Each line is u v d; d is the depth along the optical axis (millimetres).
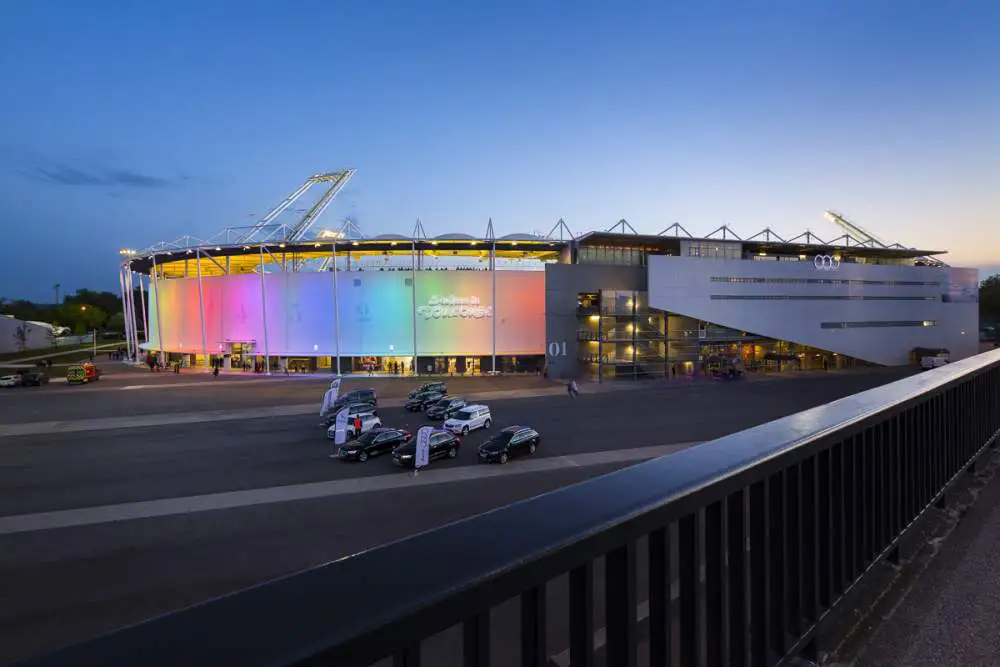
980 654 2295
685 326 47875
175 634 740
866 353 54125
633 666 1369
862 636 2451
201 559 12000
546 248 54156
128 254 62844
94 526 13961
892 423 3139
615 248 52531
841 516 2490
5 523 14242
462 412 25906
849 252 58812
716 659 1737
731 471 1703
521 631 1171
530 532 1188
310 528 13766
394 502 15703
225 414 30203
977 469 4820
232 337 54875
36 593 10555
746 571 1838
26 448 22672
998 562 3092
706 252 51438
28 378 44094
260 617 803
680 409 31109
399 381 46750
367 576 971
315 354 52438
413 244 51875
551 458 20500
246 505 15484
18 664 627
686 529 1567
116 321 120125
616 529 1290
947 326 59219
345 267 57031
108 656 669
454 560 1045
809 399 34500
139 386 43406
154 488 17156
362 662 799
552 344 47625
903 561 3146
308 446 22750
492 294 52000
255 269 60781
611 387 41094
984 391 5281
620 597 1359
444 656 6609
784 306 50031
